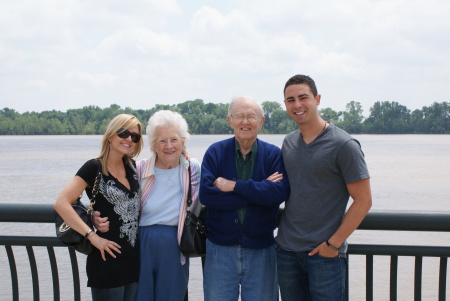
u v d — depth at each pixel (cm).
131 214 326
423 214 317
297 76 327
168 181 348
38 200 2333
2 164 5253
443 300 329
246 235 331
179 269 340
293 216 325
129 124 322
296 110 322
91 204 316
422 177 3484
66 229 310
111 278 319
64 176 3612
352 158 306
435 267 944
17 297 360
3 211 335
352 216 305
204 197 331
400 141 15950
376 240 1236
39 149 9925
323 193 316
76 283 354
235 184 324
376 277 890
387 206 2144
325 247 310
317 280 318
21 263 980
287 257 330
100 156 324
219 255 335
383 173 3888
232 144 348
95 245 311
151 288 337
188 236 334
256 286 334
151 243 336
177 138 341
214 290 337
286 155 332
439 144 12938
